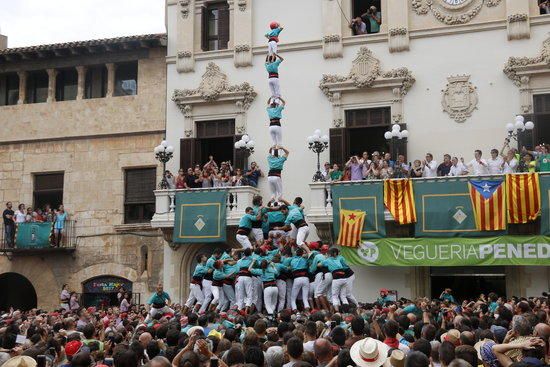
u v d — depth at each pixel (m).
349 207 26.52
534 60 26.62
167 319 16.28
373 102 28.52
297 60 29.62
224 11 31.20
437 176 26.44
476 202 25.16
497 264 24.78
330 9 29.34
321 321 12.58
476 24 27.61
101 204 31.23
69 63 32.41
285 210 21.59
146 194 30.98
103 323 17.39
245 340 10.50
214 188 28.28
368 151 28.84
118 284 30.56
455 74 27.72
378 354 8.59
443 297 22.86
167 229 28.98
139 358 9.91
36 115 32.56
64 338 12.43
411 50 28.31
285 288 20.45
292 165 29.09
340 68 29.02
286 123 29.38
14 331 14.16
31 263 31.47
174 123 30.84
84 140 31.88
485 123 27.20
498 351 8.91
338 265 19.67
